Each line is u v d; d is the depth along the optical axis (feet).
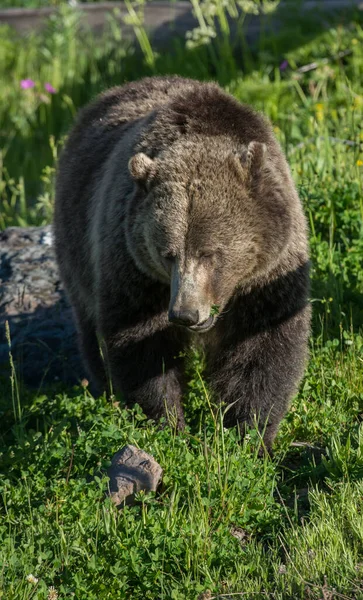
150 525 27.71
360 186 47.55
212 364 35.50
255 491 29.71
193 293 29.99
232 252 30.94
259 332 33.53
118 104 40.81
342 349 39.91
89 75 87.92
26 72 94.53
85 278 39.09
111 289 33.68
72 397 38.70
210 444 32.71
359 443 31.24
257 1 80.74
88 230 38.22
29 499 29.07
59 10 96.89
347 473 30.22
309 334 35.35
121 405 35.22
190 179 30.81
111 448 31.07
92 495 28.78
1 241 52.95
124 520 27.81
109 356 34.42
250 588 25.21
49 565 26.66
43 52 91.86
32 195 74.13
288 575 25.40
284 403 34.53
